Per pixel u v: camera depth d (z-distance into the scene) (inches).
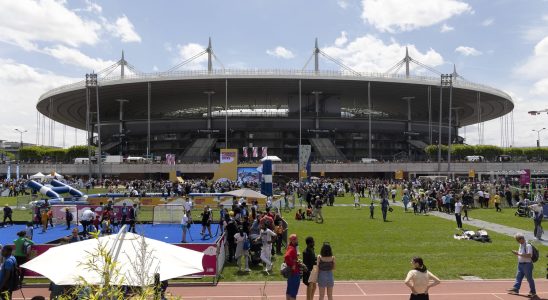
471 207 1632.6
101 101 4340.6
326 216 1384.1
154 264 273.6
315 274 423.2
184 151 4055.1
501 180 2429.9
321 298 422.3
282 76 3663.9
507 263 687.7
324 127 4244.6
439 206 1541.6
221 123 4192.9
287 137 4279.0
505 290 541.0
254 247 686.5
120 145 4441.4
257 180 1999.3
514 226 1133.1
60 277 261.7
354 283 573.0
